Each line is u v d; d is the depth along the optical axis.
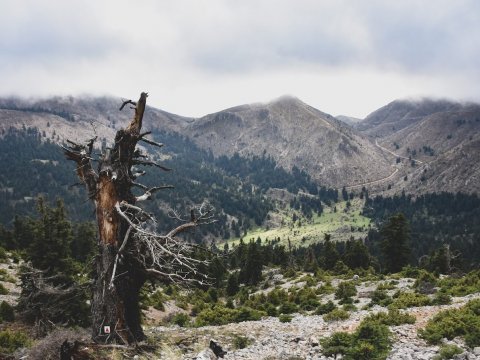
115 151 15.72
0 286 31.58
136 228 14.12
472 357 12.07
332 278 61.78
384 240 71.69
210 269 71.12
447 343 14.03
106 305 14.55
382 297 34.22
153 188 16.69
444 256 69.00
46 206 26.38
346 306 30.67
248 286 72.56
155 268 15.54
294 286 60.22
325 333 18.45
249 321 27.02
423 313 20.98
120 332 14.45
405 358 12.65
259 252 77.44
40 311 20.44
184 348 15.55
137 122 16.02
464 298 27.11
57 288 19.02
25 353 15.80
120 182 15.45
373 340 14.45
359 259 79.44
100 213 15.10
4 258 50.69
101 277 14.70
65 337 13.71
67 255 25.31
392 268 70.06
